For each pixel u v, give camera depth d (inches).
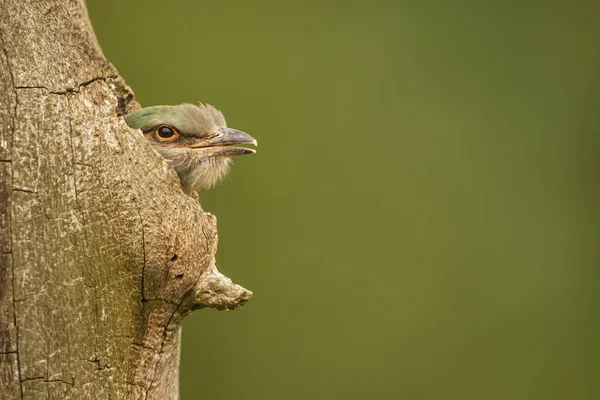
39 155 307.9
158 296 317.1
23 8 324.8
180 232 319.3
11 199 302.4
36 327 300.7
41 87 317.1
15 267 300.4
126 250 311.1
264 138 706.8
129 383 313.6
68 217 307.0
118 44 700.7
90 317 307.0
